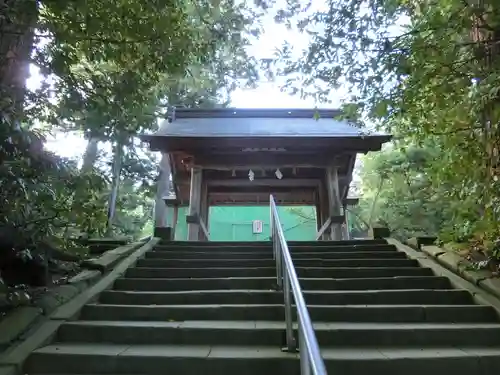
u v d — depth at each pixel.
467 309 4.19
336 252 6.46
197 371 3.15
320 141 9.39
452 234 5.55
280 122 11.04
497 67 4.13
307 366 1.91
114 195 10.75
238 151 9.99
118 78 5.04
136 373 3.17
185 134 9.49
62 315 3.96
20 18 3.81
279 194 12.69
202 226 10.09
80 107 4.55
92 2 4.12
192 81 10.65
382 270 5.47
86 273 5.12
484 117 4.56
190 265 5.89
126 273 5.46
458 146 5.02
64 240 4.76
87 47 4.55
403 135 5.84
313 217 18.08
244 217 18.95
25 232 4.06
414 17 5.04
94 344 3.61
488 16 4.29
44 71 4.13
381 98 4.88
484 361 3.21
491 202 4.37
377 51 4.55
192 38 5.29
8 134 3.74
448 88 4.45
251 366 3.14
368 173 14.51
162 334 3.69
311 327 1.96
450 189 6.59
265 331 3.64
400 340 3.67
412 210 11.55
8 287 4.09
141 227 14.64
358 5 4.86
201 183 10.50
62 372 3.18
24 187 3.75
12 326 3.53
